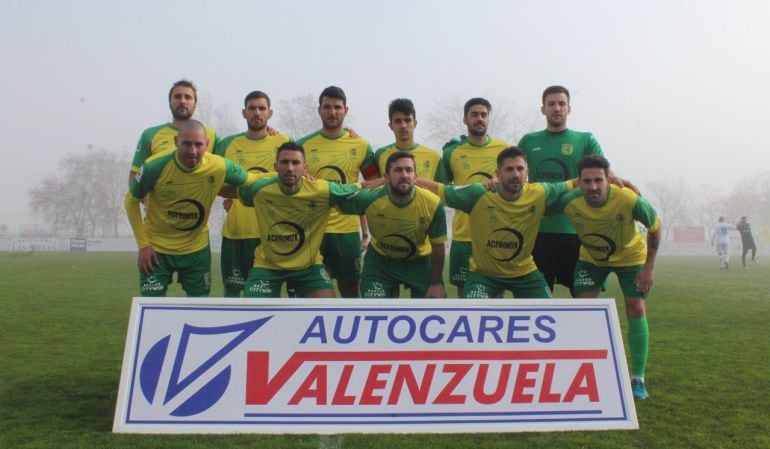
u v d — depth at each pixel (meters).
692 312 8.78
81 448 3.17
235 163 5.29
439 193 4.71
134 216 4.73
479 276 4.88
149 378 3.49
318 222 4.72
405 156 4.41
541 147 5.61
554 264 5.41
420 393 3.54
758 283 14.06
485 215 4.61
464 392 3.56
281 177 4.42
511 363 3.65
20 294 10.62
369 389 3.53
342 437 3.40
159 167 4.55
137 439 3.32
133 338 3.55
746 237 20.98
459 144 6.01
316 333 3.62
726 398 4.27
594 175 4.35
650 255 4.55
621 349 3.76
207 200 4.70
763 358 5.59
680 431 3.56
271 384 3.52
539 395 3.60
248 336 3.60
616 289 13.40
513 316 3.75
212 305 3.63
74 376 4.82
